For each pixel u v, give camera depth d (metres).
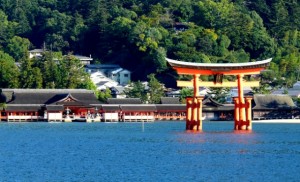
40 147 180.12
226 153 164.00
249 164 145.25
